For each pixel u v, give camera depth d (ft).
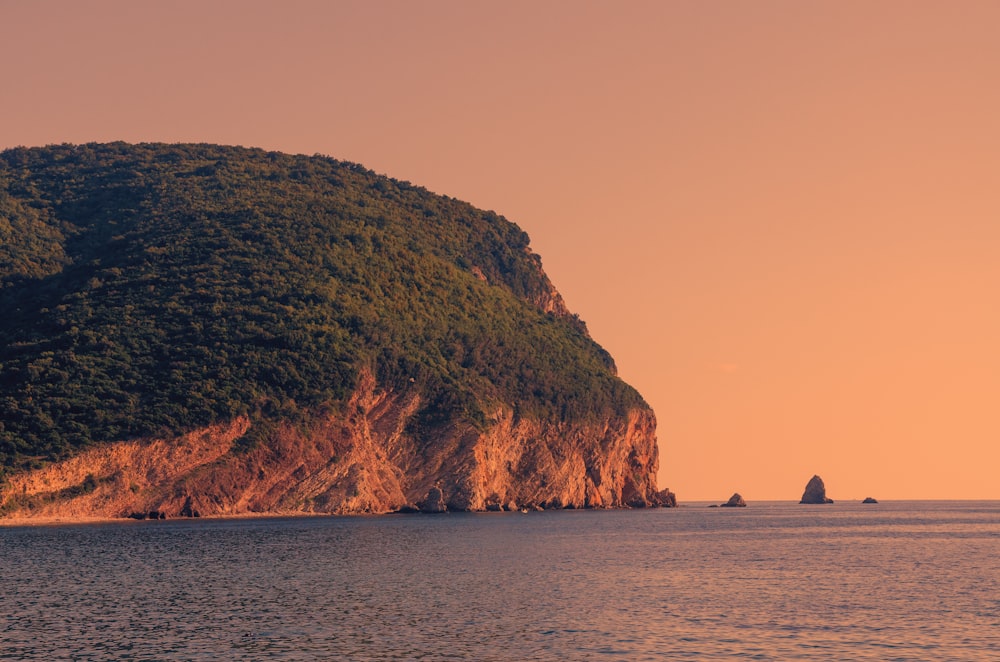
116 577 286.25
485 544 402.72
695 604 239.91
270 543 398.62
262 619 218.38
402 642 196.03
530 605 237.66
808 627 211.00
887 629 209.05
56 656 184.55
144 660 181.57
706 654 186.80
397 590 261.24
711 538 463.01
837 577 294.87
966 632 206.39
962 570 316.19
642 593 257.55
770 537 478.59
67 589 261.85
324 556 346.33
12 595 251.60
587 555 359.05
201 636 200.64
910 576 298.35
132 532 459.32
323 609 231.09
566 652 188.34
